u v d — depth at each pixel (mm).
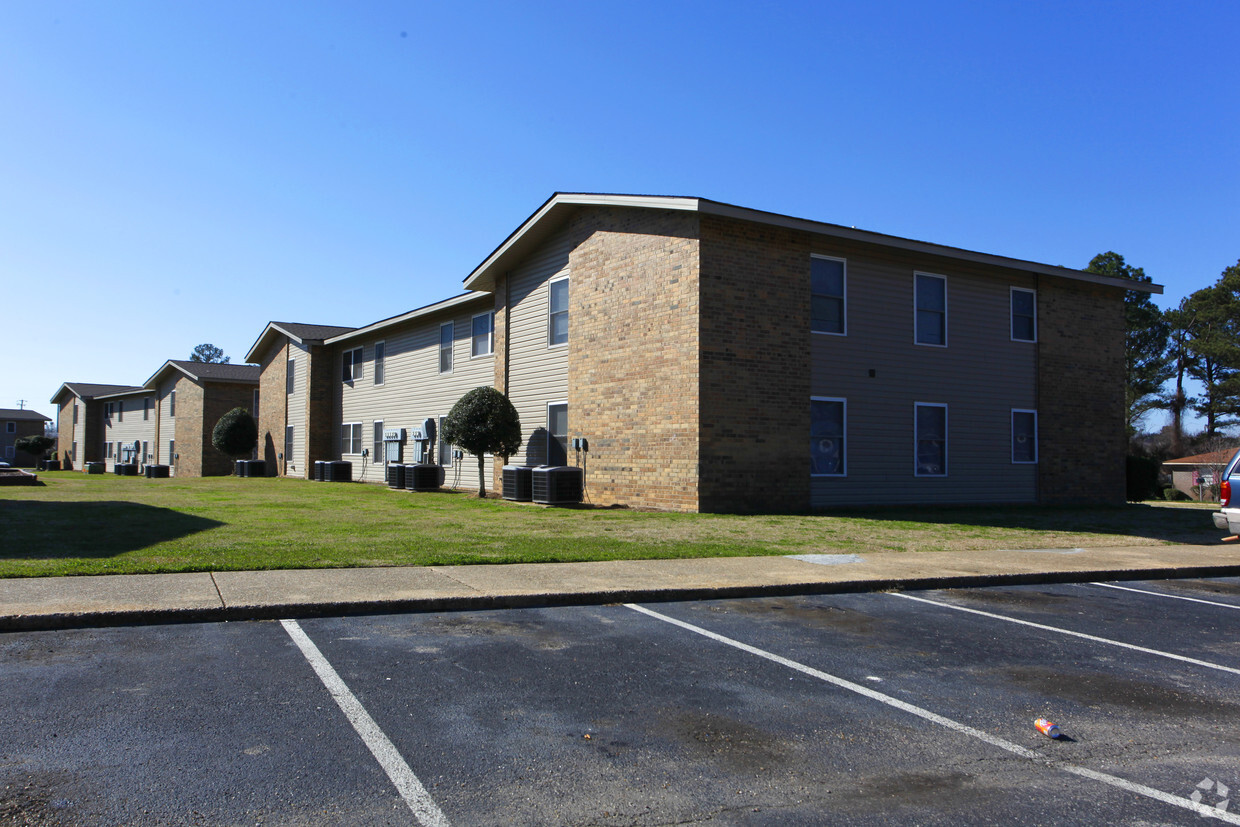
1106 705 5180
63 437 67062
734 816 3523
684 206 15469
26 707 4629
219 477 36000
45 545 10086
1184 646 6805
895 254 18172
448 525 13430
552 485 17453
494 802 3598
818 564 10023
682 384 15719
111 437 58000
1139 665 6164
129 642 6066
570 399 18562
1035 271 19906
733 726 4637
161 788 3641
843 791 3809
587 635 6668
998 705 5137
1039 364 20125
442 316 25891
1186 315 54375
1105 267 54312
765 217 15938
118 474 46281
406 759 4039
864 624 7336
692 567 9570
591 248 18094
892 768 4098
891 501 17828
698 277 15500
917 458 18281
